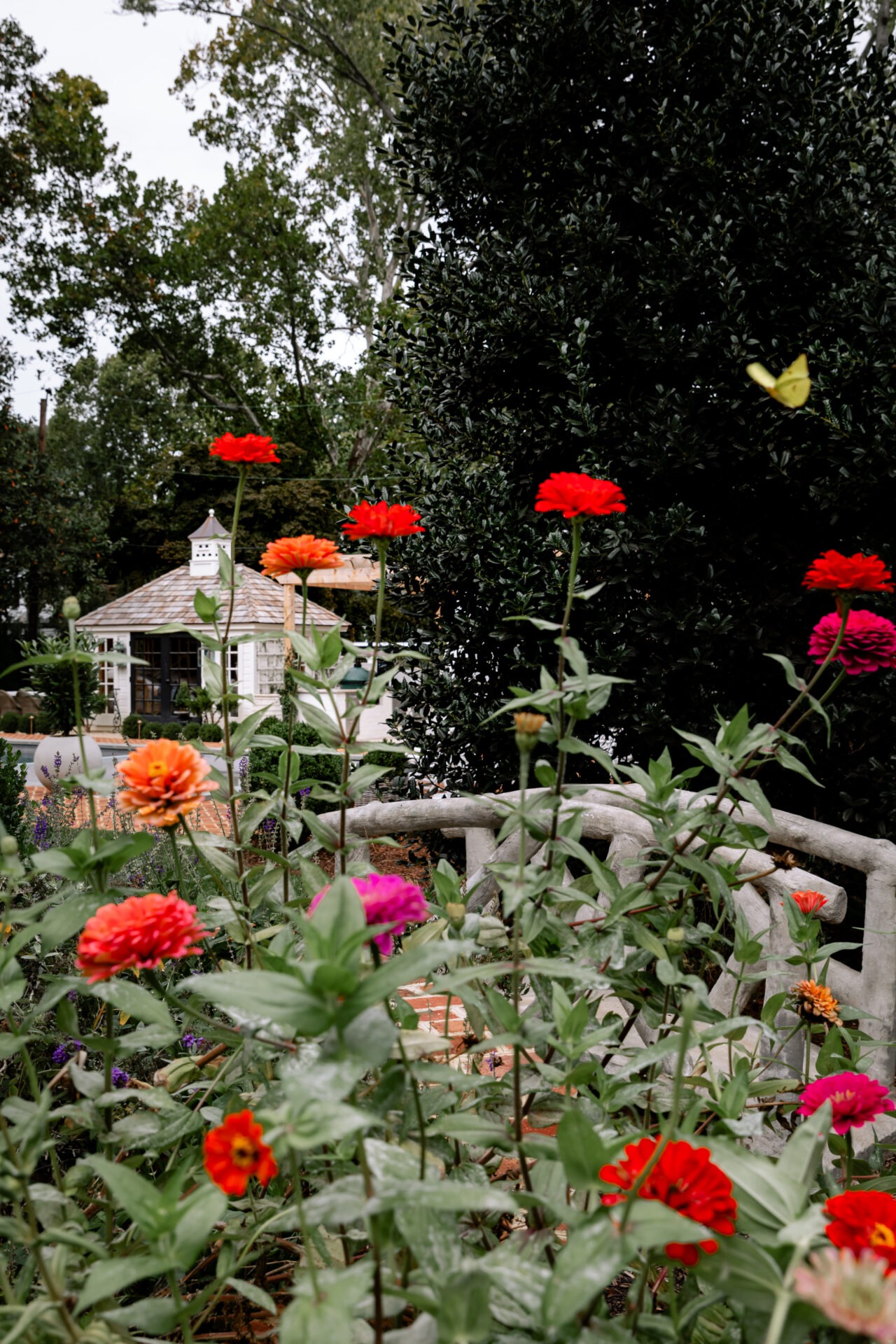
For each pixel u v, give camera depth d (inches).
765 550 174.2
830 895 97.4
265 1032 48.3
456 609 194.2
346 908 36.9
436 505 187.3
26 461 995.3
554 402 190.2
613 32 185.6
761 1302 35.4
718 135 175.0
